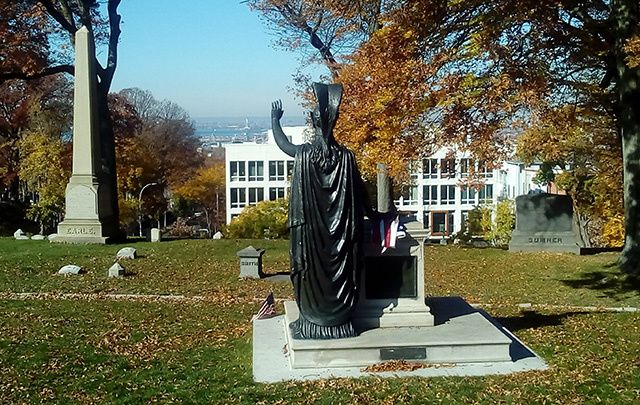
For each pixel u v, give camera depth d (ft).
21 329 44.32
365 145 60.95
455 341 33.99
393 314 36.40
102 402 29.73
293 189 34.01
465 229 184.03
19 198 190.29
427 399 28.84
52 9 98.58
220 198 284.61
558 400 28.60
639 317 46.88
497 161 60.13
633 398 28.73
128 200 187.93
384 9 67.46
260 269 68.23
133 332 44.11
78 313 50.14
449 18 54.49
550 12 52.80
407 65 53.11
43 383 32.65
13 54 97.09
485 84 51.78
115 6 100.48
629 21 58.75
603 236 125.49
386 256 36.35
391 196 90.58
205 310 52.06
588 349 37.06
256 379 32.17
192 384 31.94
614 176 99.35
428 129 56.49
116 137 173.78
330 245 33.91
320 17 91.50
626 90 62.39
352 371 32.78
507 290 61.16
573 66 66.85
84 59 90.27
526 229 85.30
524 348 36.78
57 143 162.09
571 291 59.88
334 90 34.17
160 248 85.76
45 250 82.07
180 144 286.66
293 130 264.11
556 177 118.01
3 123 170.71
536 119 51.37
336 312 34.42
